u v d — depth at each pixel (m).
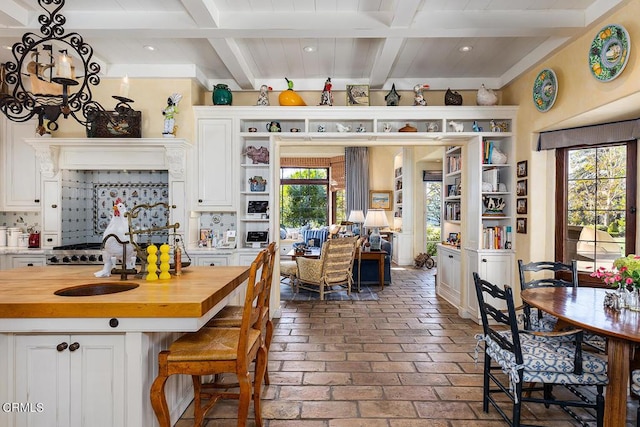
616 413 1.87
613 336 1.76
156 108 4.26
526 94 4.09
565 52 3.42
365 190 9.54
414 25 3.00
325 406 2.42
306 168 9.99
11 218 4.60
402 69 4.30
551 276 3.96
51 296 1.85
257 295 2.03
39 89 2.47
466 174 4.64
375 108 4.32
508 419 2.15
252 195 4.75
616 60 2.75
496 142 4.65
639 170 3.39
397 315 4.54
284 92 4.38
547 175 4.00
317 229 9.50
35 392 1.85
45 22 2.25
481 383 2.75
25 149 4.32
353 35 3.13
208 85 4.65
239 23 3.02
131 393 1.80
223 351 1.85
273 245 2.67
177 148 4.09
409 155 8.74
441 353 3.32
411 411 2.36
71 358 1.85
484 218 4.47
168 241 4.23
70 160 4.22
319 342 3.59
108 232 2.31
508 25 3.01
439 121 4.63
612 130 3.43
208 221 4.63
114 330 1.77
